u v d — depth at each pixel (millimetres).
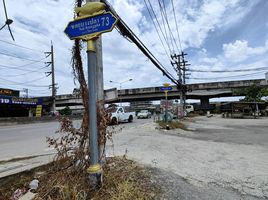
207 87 56438
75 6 4227
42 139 11500
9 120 24500
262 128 18078
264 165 6043
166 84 19625
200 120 30516
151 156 6676
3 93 31906
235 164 6105
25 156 6770
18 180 4242
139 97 57250
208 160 6508
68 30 3949
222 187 4402
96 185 3568
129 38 8625
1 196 3695
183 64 31688
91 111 3672
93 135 3656
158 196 3771
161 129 15359
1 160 6191
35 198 3367
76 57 4207
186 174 5102
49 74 38031
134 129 14992
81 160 3932
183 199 3764
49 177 3963
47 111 41062
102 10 3771
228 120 30141
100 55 4324
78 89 4297
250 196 4016
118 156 6031
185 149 8141
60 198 3281
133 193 3584
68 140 4164
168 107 20531
